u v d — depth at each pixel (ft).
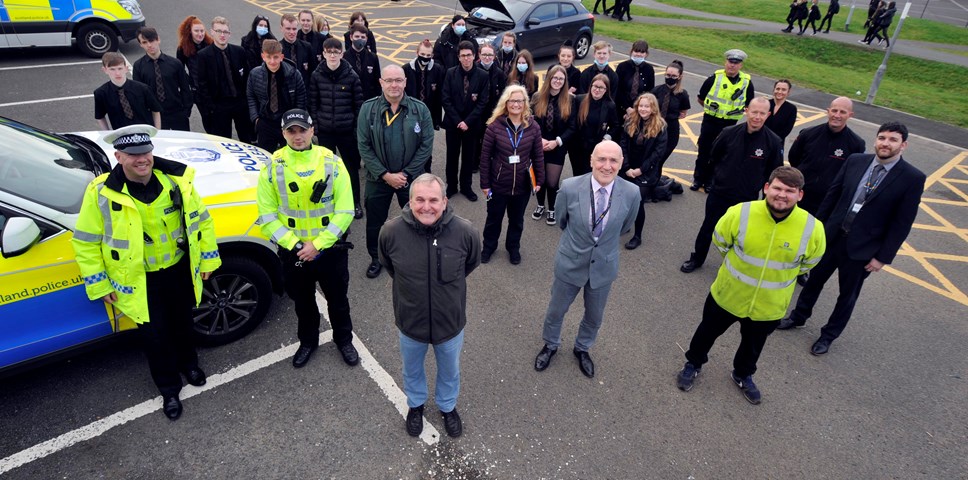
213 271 11.74
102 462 10.40
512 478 10.56
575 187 11.80
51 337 10.87
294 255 11.36
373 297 15.69
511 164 16.44
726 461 11.22
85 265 9.65
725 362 14.11
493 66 21.75
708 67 46.98
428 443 11.19
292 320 14.44
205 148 15.29
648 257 19.16
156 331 10.56
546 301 16.21
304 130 10.55
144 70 19.88
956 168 29.91
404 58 43.04
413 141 15.52
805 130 16.61
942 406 13.03
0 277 9.91
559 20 42.80
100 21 35.96
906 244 21.34
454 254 9.69
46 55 37.19
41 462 10.33
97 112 18.19
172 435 11.03
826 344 14.60
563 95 18.71
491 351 13.96
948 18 104.47
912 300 17.51
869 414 12.68
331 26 52.08
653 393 12.92
